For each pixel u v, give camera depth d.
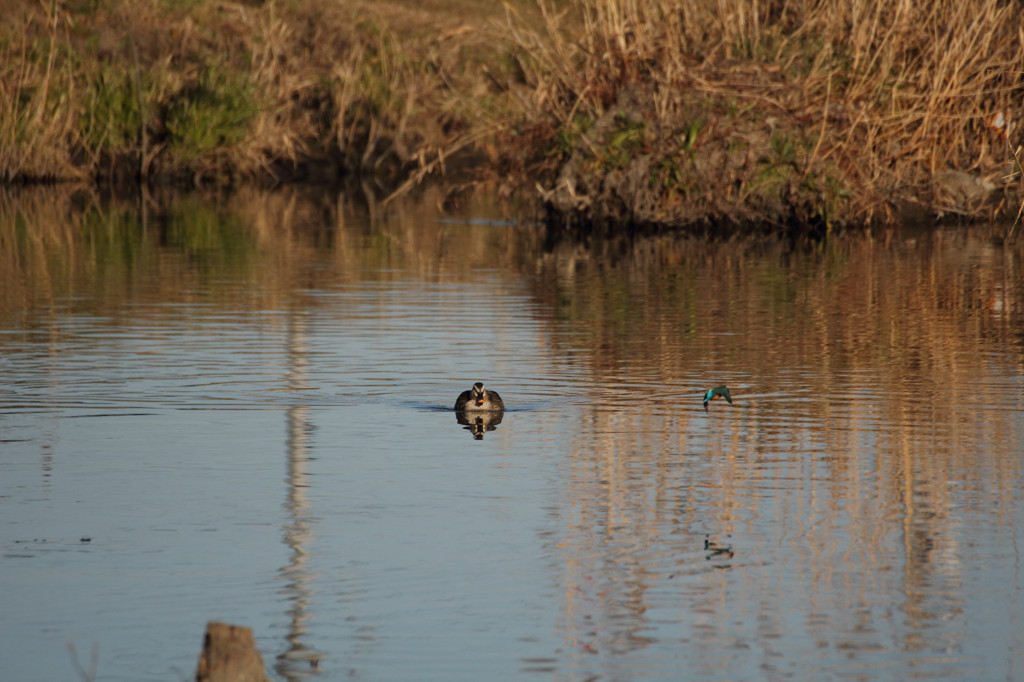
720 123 76.56
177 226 80.25
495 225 82.50
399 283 57.22
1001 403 34.59
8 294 53.44
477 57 120.25
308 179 112.12
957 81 75.69
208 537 24.72
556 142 79.38
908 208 81.06
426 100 115.50
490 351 41.81
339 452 30.45
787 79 75.44
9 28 107.56
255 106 108.44
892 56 75.06
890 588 22.22
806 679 19.03
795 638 20.33
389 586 22.33
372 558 23.61
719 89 75.19
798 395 35.78
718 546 24.17
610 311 49.62
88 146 104.94
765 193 76.75
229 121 107.44
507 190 80.88
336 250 69.50
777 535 24.69
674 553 23.83
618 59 77.38
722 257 66.62
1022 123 78.06
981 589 22.12
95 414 33.97
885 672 19.27
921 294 53.62
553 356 41.06
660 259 66.00
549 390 36.56
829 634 20.48
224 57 112.50
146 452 30.42
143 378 38.06
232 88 108.12
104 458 29.89
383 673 19.20
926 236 74.94
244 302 51.75
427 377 38.28
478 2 134.12
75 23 113.38
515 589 22.22
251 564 23.33
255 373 38.69
